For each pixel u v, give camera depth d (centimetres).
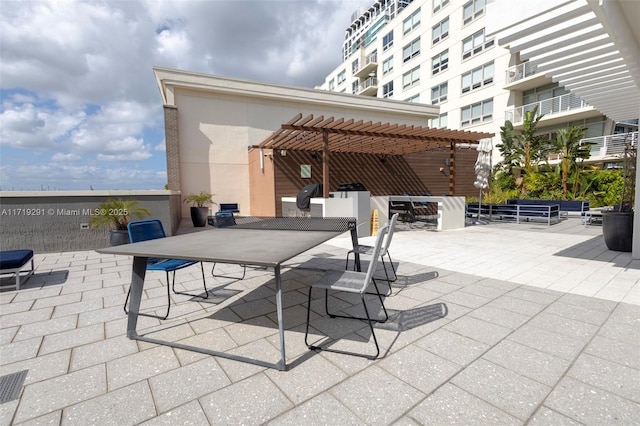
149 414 165
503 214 1095
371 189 1215
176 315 304
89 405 173
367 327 270
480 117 1958
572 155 1427
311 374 201
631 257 515
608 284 378
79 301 345
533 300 328
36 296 361
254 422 158
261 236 340
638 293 345
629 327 260
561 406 166
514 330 258
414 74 2456
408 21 2488
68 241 639
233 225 461
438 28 2194
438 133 888
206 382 194
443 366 206
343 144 1015
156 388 188
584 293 348
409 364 210
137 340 252
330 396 178
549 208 960
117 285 405
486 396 175
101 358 224
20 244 607
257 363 212
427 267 473
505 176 1666
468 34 1972
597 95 665
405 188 1286
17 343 246
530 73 1688
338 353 227
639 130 492
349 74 3688
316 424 156
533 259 518
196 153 1145
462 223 930
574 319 278
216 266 505
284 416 162
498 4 415
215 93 1159
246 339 251
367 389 184
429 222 1099
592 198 1333
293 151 1036
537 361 210
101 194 657
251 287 392
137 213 670
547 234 798
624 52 418
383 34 2836
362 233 773
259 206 1123
